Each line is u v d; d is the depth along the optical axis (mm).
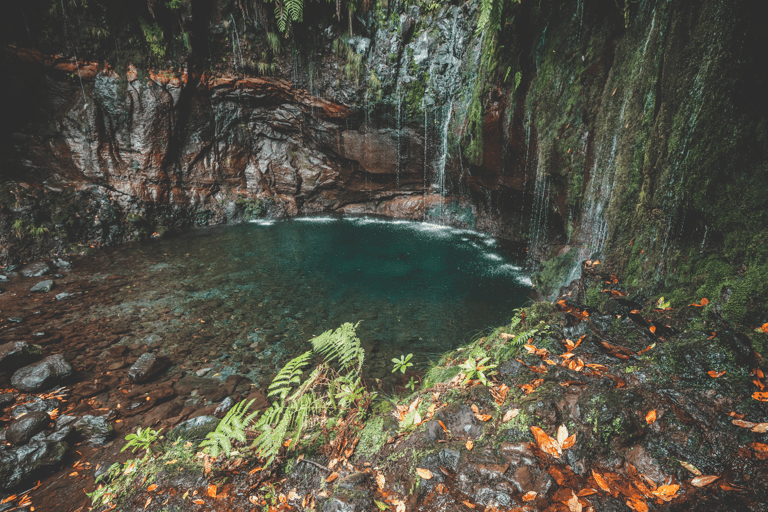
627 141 4043
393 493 1643
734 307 2223
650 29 3789
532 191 7375
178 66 9195
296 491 1784
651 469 1525
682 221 2930
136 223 8867
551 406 1845
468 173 9008
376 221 11109
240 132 10805
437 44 8648
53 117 8352
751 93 2289
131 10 8359
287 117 10812
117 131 8906
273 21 9211
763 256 2207
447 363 3117
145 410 3418
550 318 2723
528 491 1513
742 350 1896
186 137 9922
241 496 1797
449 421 1957
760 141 2271
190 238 9148
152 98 9000
